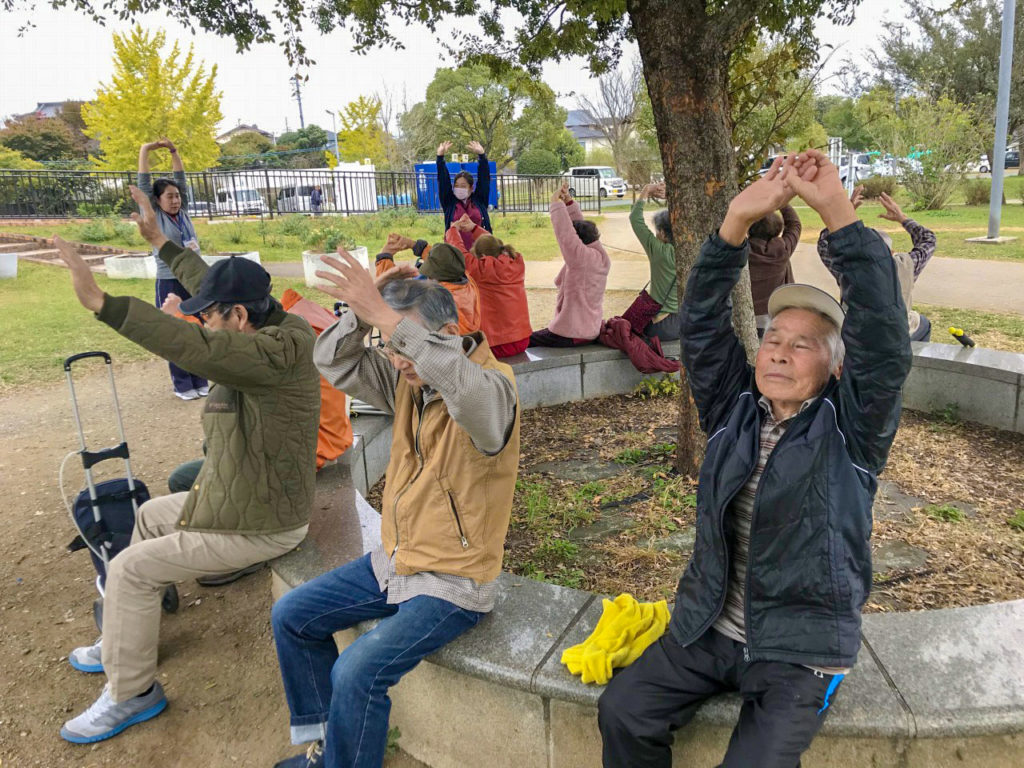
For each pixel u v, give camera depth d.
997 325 7.82
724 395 2.21
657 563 3.62
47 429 6.25
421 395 2.47
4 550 4.28
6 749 2.82
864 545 1.91
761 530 1.92
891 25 30.14
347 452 4.17
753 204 1.95
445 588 2.35
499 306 6.00
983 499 4.14
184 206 6.63
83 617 3.64
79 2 4.91
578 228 6.20
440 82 40.41
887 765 2.00
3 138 45.12
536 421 5.84
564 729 2.29
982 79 27.70
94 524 3.35
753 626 1.93
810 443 1.90
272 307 3.04
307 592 2.53
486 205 7.65
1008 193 28.02
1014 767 1.97
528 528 4.06
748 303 4.30
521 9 5.40
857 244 1.78
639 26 3.81
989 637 2.24
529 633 2.44
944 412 5.38
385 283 2.61
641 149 32.19
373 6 4.71
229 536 2.92
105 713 2.87
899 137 23.05
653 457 4.95
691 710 2.05
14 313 10.62
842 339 1.91
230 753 2.81
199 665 3.28
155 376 7.79
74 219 20.59
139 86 26.17
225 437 2.91
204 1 5.20
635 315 6.29
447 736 2.57
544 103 6.16
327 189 28.39
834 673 1.88
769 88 4.66
